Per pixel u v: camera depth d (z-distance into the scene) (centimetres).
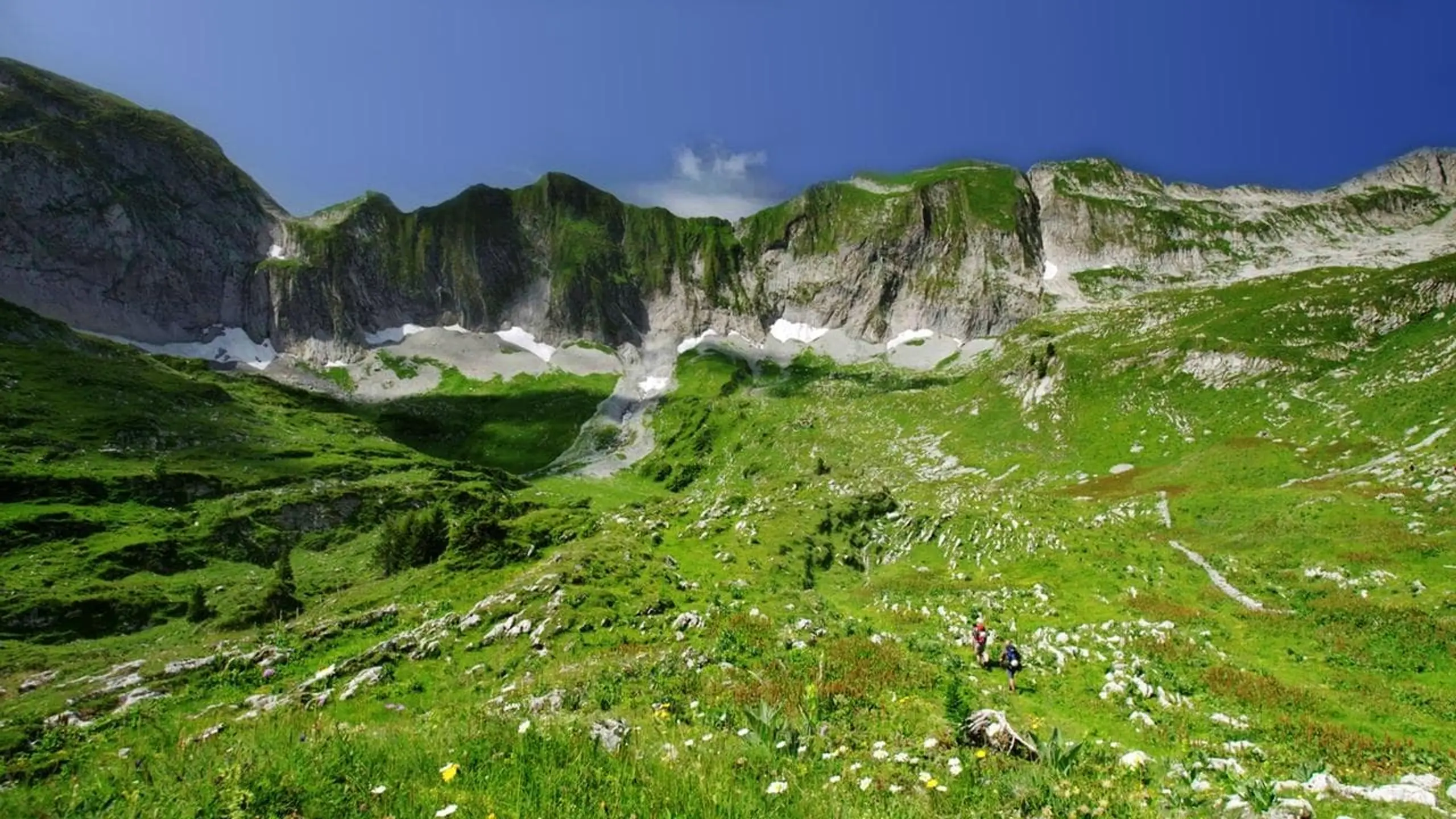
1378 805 1291
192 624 8756
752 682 2284
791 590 4456
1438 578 4184
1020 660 2891
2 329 18475
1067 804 1236
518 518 7594
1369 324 12575
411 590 5966
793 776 1249
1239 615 3953
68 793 1186
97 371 18425
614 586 4006
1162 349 14112
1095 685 2666
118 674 4322
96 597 9300
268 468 16062
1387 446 8156
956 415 16988
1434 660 3127
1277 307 14212
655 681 2386
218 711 3062
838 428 19262
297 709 2805
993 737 1609
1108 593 4400
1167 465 10650
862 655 2680
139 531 11775
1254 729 2339
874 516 7081
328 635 4241
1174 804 1290
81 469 13375
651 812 990
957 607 4125
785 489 7925
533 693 2508
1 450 13275
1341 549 5025
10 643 8212
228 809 984
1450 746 2275
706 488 18488
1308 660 3256
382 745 1286
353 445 19675
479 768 1151
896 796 1245
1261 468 8625
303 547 13025
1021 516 6575
